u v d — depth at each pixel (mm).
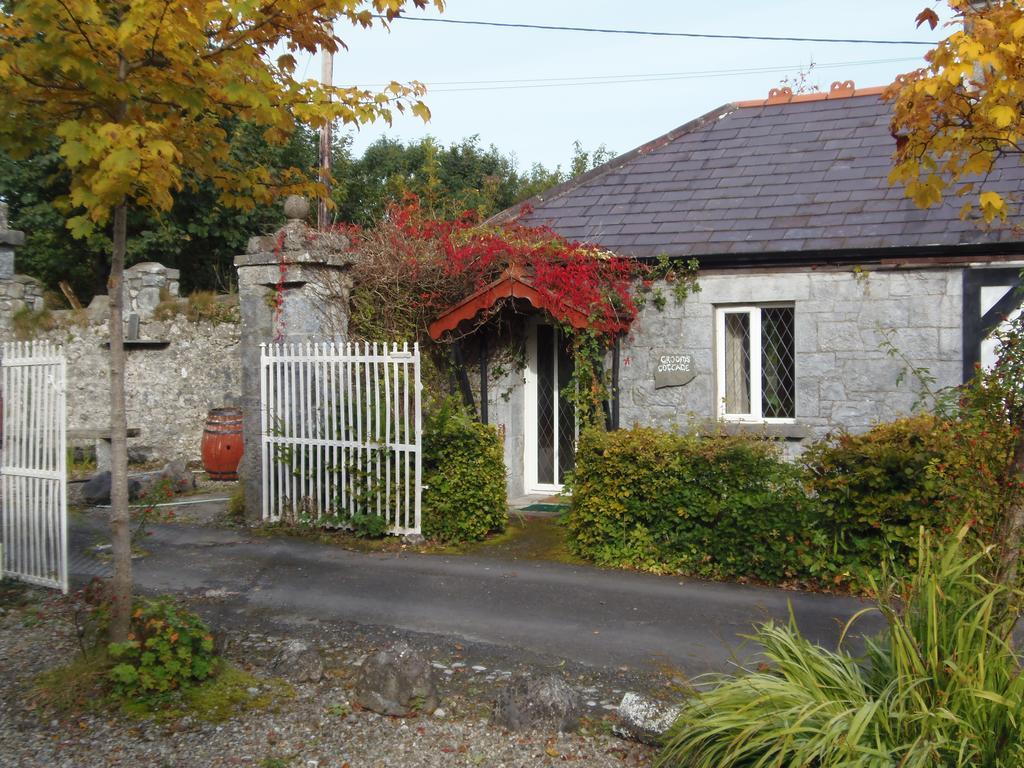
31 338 15750
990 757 3490
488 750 4703
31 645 6293
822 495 7496
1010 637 3938
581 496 8672
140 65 5484
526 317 11820
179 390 15211
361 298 10727
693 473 8023
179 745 4766
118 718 5070
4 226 12602
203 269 22484
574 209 12188
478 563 8609
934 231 9492
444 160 30969
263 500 10234
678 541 8094
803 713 3664
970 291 9281
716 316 10570
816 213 10453
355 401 9727
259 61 6043
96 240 20594
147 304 15414
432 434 9375
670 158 12734
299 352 9914
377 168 29953
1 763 4566
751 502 7711
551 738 4824
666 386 10609
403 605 7309
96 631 5898
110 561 8797
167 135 5918
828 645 6152
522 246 10805
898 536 7121
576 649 6223
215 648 5984
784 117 12867
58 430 7492
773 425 10102
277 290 10219
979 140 5332
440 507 9312
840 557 7395
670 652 6121
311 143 24672
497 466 9609
